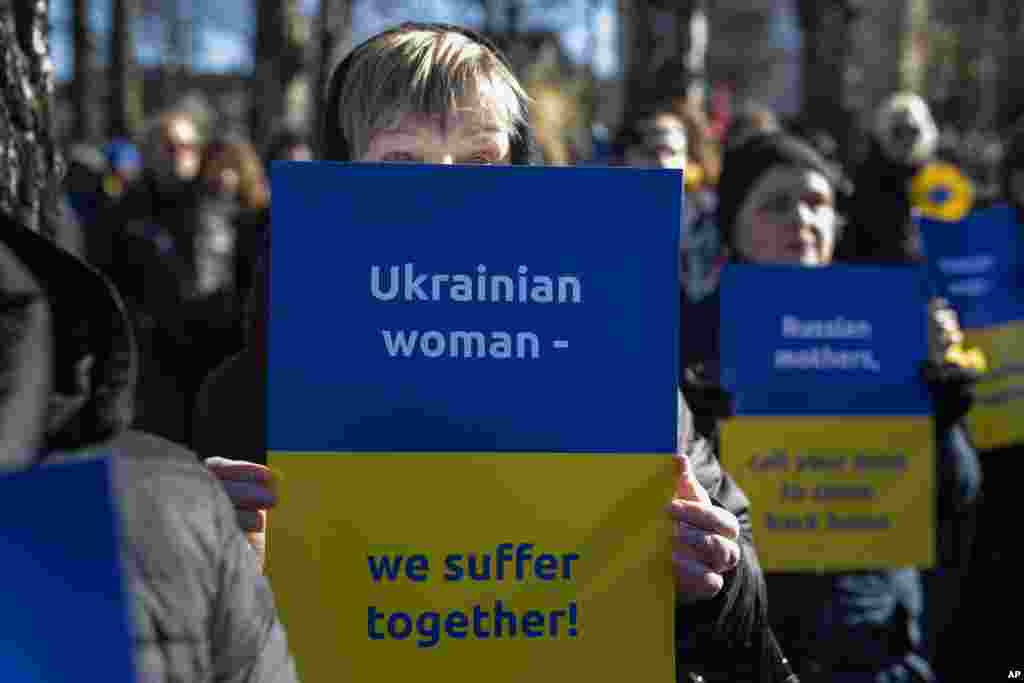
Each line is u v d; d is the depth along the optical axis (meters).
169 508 1.67
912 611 4.47
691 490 2.45
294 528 2.39
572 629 2.42
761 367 4.35
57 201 3.46
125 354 1.67
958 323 5.41
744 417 4.32
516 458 2.42
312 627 2.38
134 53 28.27
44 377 1.57
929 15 41.91
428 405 2.42
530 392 2.43
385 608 2.40
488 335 2.43
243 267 8.30
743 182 4.86
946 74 41.53
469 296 2.43
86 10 27.94
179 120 9.24
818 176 4.81
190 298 8.55
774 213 4.79
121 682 1.50
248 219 8.41
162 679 1.62
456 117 2.73
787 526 4.33
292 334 2.40
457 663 2.41
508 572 2.41
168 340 8.56
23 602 1.49
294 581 2.38
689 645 2.83
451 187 2.43
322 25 17.45
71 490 1.50
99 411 1.66
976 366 4.99
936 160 11.68
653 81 16.41
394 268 2.42
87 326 1.67
